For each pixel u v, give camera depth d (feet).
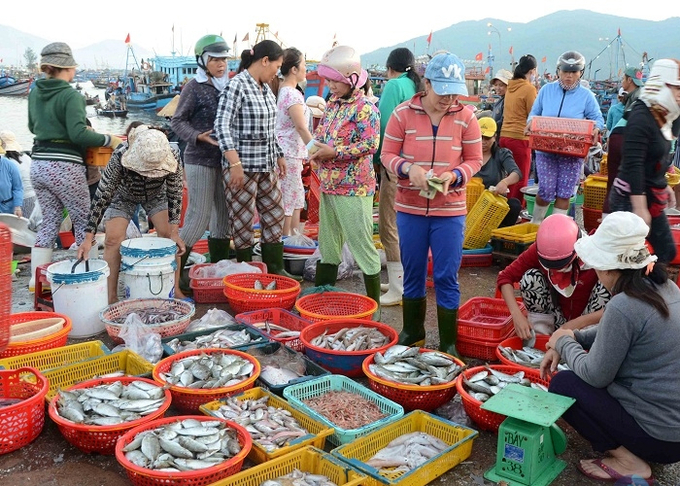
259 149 18.79
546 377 11.89
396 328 17.10
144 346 14.29
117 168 16.34
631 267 9.54
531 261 14.12
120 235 17.56
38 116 18.06
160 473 9.09
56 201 18.83
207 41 18.43
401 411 11.68
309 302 17.65
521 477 10.21
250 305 17.46
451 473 10.55
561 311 14.48
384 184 18.22
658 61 12.94
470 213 23.62
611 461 10.46
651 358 9.52
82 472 10.33
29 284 19.90
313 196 27.73
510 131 27.91
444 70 12.55
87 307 16.05
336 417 11.67
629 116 13.35
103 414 10.80
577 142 22.56
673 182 27.55
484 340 14.60
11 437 10.69
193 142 18.40
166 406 11.16
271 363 13.94
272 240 19.97
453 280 14.11
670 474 10.57
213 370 12.57
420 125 13.43
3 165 25.20
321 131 16.63
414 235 14.05
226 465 9.39
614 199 13.80
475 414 11.66
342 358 13.80
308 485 9.52
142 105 173.99
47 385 11.42
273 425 10.92
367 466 9.80
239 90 18.02
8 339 10.98
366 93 19.02
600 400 10.09
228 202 19.26
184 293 19.40
